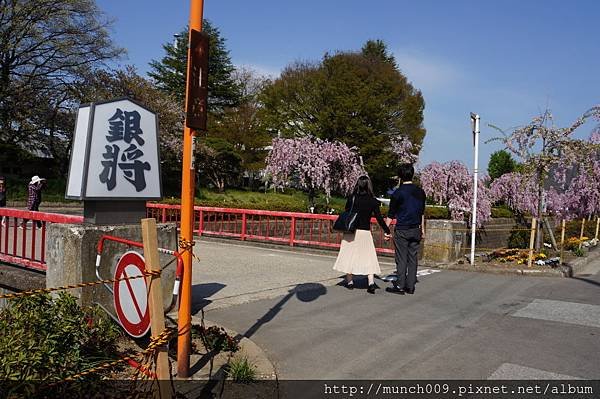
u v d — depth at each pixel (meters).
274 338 5.47
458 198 16.86
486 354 5.09
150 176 5.80
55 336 3.44
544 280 9.41
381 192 43.44
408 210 7.72
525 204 15.30
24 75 28.00
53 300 3.98
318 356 4.98
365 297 7.50
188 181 4.00
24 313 3.53
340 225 7.79
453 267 10.53
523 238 14.41
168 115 33.91
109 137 5.43
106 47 29.44
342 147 23.55
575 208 17.45
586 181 16.25
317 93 39.66
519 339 5.58
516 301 7.47
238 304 6.81
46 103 28.55
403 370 4.66
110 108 5.45
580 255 13.31
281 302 7.03
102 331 4.28
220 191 41.31
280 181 23.64
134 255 3.92
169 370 3.45
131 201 5.67
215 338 4.88
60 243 5.25
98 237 5.19
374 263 7.78
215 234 15.32
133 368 4.07
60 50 27.38
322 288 8.03
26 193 28.98
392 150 38.03
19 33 26.48
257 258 11.40
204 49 4.05
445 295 7.80
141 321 3.81
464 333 5.79
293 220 13.62
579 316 6.58
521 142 11.80
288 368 4.68
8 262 7.12
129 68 34.34
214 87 47.62
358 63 43.28
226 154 40.00
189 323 4.14
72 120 29.83
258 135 42.97
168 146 33.97
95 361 3.88
